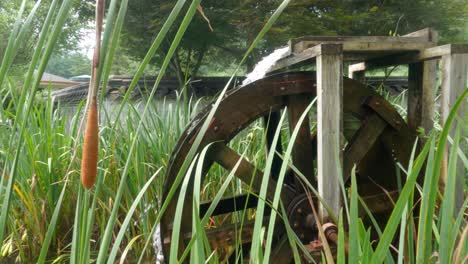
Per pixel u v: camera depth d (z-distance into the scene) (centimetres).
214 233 282
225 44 802
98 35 55
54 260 303
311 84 300
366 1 713
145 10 677
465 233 93
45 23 63
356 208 86
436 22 716
